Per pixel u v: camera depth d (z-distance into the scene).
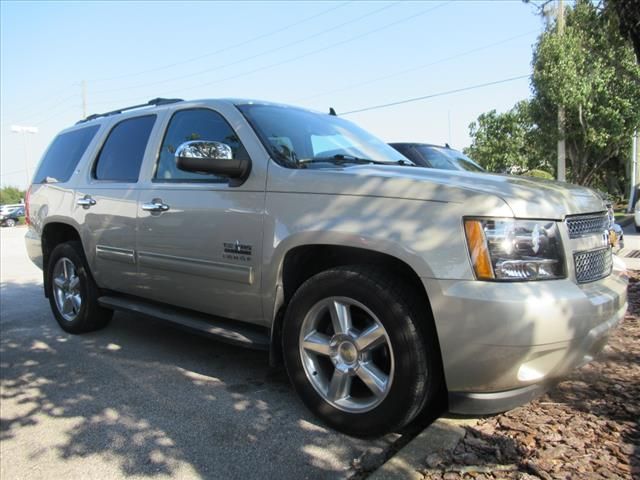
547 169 29.81
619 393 3.17
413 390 2.64
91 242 4.66
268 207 3.21
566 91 17.48
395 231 2.66
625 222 17.72
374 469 2.61
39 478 2.70
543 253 2.51
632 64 12.35
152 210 3.95
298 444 2.89
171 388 3.75
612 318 2.75
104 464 2.79
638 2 3.57
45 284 5.49
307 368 3.08
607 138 18.44
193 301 3.83
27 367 4.33
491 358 2.43
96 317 5.07
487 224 2.47
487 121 31.61
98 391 3.76
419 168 3.22
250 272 3.30
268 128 3.58
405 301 2.65
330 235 2.86
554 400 3.12
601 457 2.48
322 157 3.55
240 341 3.42
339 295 2.87
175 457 2.82
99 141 4.91
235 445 2.91
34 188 5.66
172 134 4.12
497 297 2.38
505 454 2.54
